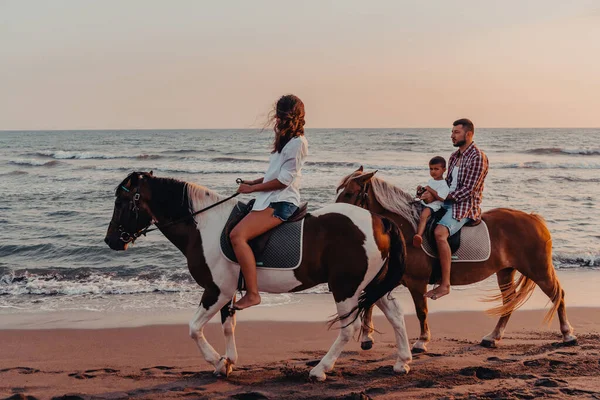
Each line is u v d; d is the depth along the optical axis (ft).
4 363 20.22
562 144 199.31
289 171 16.24
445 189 19.66
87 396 16.70
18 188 78.69
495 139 244.42
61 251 41.34
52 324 25.25
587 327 24.43
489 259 20.16
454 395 16.02
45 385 17.75
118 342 22.68
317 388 17.01
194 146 203.51
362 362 19.72
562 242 43.04
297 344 22.29
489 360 19.71
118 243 17.79
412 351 20.86
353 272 16.61
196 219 17.31
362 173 20.33
